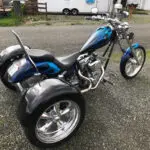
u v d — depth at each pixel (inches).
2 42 271.1
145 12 772.6
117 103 140.5
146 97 149.5
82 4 607.8
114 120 124.0
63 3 600.7
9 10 492.4
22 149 101.3
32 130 92.6
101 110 132.5
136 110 134.3
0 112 125.7
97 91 153.1
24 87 115.1
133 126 119.8
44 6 593.6
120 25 145.5
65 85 96.7
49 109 99.7
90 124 119.7
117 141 108.5
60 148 103.7
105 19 144.9
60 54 236.7
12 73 111.5
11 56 128.3
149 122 123.9
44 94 90.5
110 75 179.0
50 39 302.7
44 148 102.8
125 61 160.9
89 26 425.1
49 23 439.5
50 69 117.5
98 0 604.4
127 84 165.9
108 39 140.0
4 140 105.6
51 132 104.2
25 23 428.8
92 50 135.0
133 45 165.5
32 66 110.0
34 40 292.5
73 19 522.3
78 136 110.9
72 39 309.3
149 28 440.1
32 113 88.7
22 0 574.9
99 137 110.7
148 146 106.2
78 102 100.9
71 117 107.0
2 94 143.3
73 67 128.3
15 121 118.6
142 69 195.8
